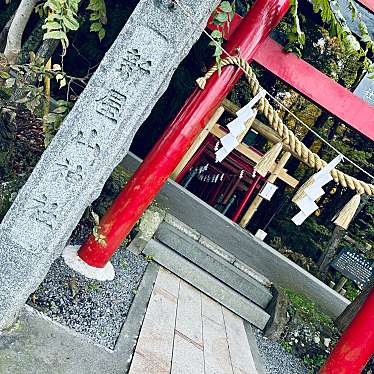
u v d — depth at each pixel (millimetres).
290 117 16641
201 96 5516
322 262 14359
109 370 4156
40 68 4215
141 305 5605
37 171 3691
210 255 7691
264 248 10984
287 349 7402
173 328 5566
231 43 5516
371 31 6766
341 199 15961
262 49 6227
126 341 4719
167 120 13391
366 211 15555
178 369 4770
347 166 15320
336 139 16281
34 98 4359
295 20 5000
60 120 4051
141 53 3572
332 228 16219
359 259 12820
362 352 6340
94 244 5465
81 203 3748
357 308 8141
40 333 4078
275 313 7445
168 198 10148
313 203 4254
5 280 3768
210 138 14109
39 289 4648
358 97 6305
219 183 17453
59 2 3316
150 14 3521
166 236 7543
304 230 16172
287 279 9523
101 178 3793
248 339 6883
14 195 4910
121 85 3609
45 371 3689
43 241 3730
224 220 11211
